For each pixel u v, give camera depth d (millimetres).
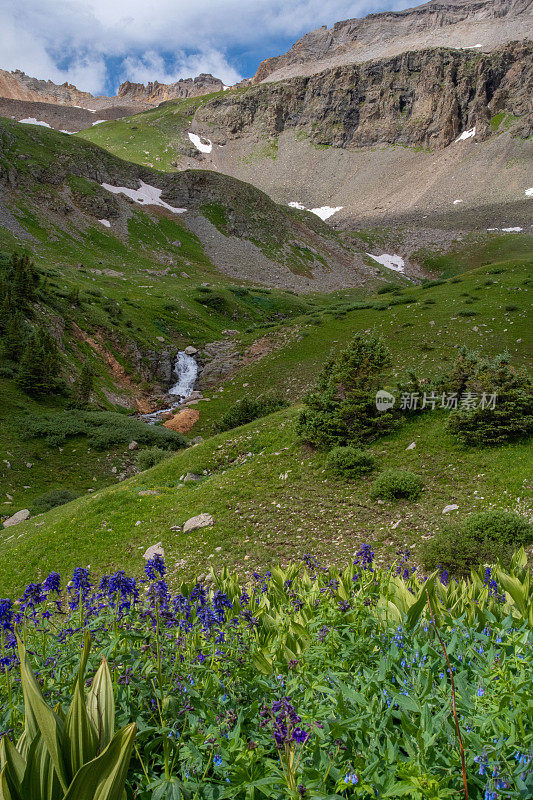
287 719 2969
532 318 54469
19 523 27594
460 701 3553
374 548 15969
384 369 25500
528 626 4938
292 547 16969
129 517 21594
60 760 2414
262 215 147500
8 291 54688
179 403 61469
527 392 21484
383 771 2959
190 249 125750
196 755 3191
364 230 182375
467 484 18750
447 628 5113
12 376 46781
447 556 12695
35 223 105250
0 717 3758
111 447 42594
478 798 2842
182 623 4805
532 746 2928
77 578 5449
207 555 17203
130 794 3105
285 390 55906
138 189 139375
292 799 2752
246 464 25000
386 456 22094
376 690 3752
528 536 12719
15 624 5348
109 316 70500
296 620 5543
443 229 176375
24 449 39094
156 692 3732
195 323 81562
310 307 101000
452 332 54156
